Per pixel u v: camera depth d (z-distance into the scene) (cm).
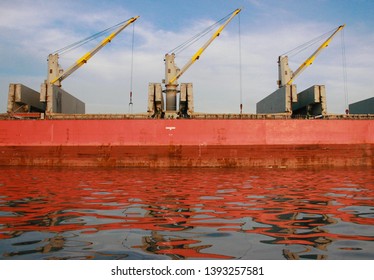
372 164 3503
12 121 3475
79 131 3453
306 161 3462
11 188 1719
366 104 4797
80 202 1291
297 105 4859
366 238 778
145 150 3428
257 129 3497
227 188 1734
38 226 893
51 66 4206
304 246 718
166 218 1000
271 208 1165
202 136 3466
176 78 4347
